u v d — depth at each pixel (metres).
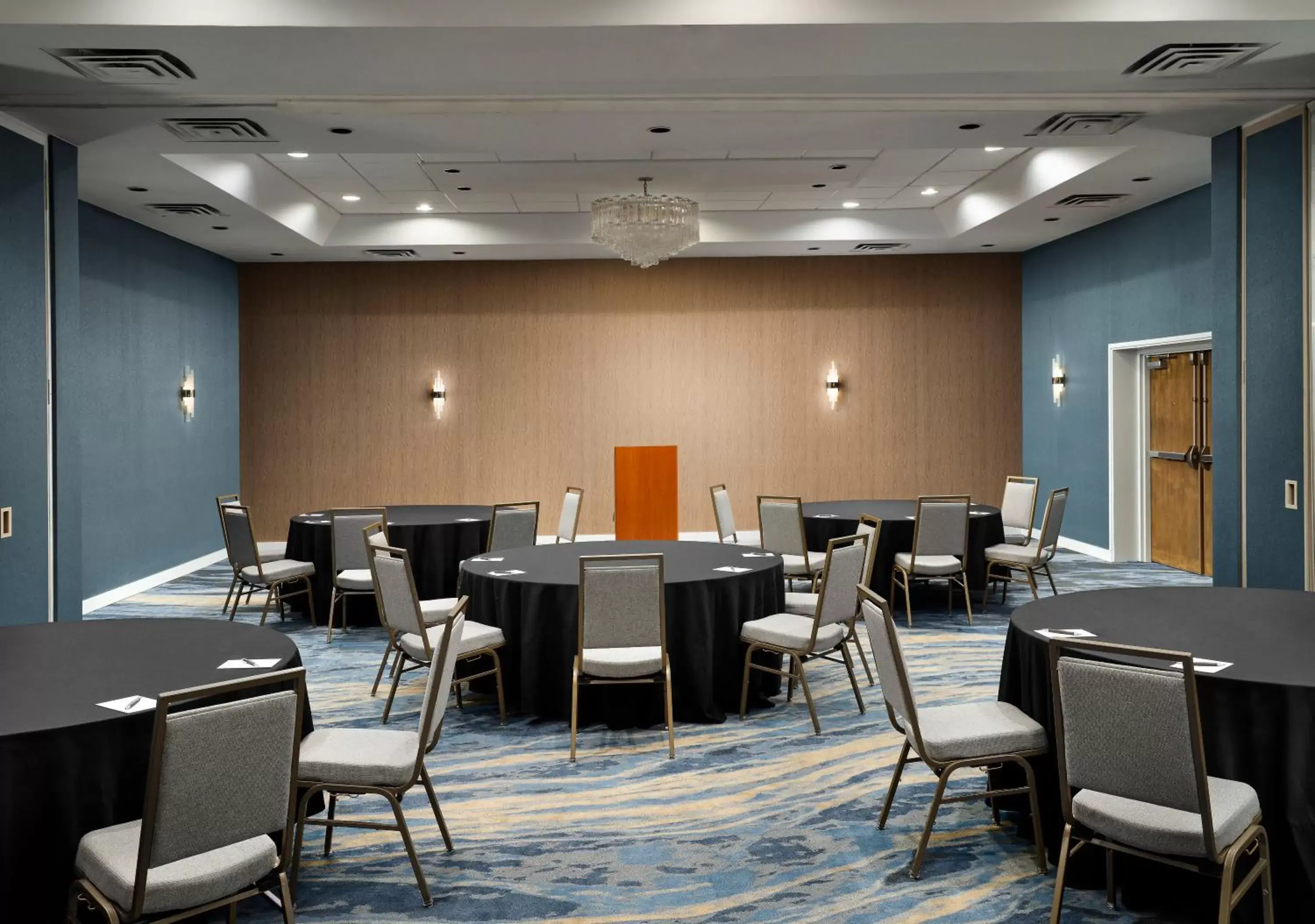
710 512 12.50
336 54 5.12
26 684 3.24
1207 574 9.43
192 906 2.54
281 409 12.28
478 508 9.68
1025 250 12.30
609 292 12.38
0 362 5.78
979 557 8.30
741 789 4.34
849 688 5.96
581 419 12.41
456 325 12.34
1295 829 2.88
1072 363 11.25
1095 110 6.07
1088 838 2.93
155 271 9.94
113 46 4.96
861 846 3.74
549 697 5.32
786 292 12.47
